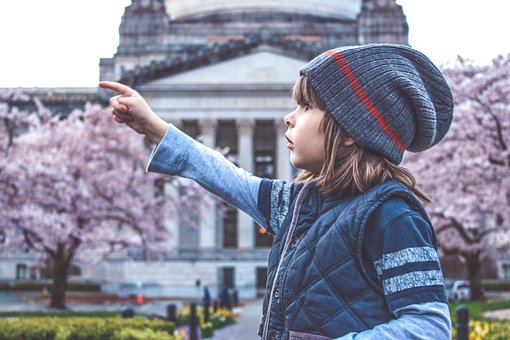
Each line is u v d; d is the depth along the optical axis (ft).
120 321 76.33
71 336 67.77
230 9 292.40
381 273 11.51
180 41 279.28
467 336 55.16
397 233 11.42
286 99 243.40
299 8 293.64
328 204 12.77
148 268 237.66
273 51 246.47
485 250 185.26
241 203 14.80
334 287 11.72
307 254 12.18
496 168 139.74
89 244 177.58
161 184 193.06
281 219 14.44
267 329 12.71
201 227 241.14
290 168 240.32
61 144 163.32
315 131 12.85
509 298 198.70
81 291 243.40
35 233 147.54
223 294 154.30
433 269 11.23
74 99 256.32
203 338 102.22
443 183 146.30
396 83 12.29
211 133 242.58
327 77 12.46
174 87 242.99
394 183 12.17
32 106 248.11
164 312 160.76
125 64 273.33
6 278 273.33
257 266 237.25
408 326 10.70
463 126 139.13
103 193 157.79
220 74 245.45
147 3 280.92
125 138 165.58
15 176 139.33
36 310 150.10
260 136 264.52
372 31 277.03
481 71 140.56
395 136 12.42
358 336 10.94
